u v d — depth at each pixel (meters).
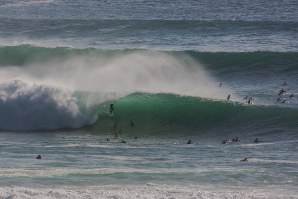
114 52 138.62
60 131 107.50
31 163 78.88
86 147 91.81
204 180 71.12
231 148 91.75
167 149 91.25
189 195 64.31
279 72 138.38
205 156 85.44
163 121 112.75
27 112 110.56
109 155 85.56
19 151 87.50
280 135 102.06
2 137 101.38
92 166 77.62
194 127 110.19
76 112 111.81
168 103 115.56
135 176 72.38
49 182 69.06
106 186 67.75
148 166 78.12
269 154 86.31
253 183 70.19
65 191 64.94
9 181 69.12
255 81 133.00
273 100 116.62
